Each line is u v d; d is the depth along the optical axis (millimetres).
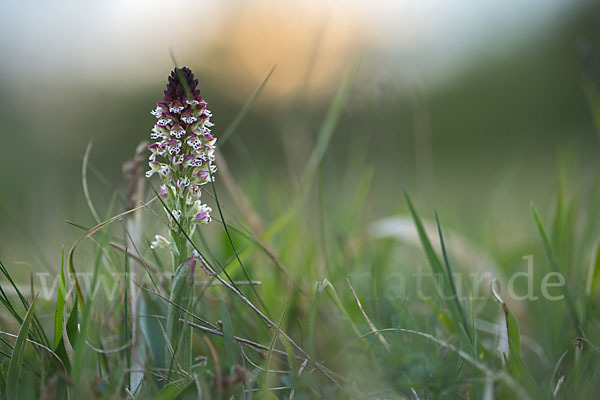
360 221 519
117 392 315
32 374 322
